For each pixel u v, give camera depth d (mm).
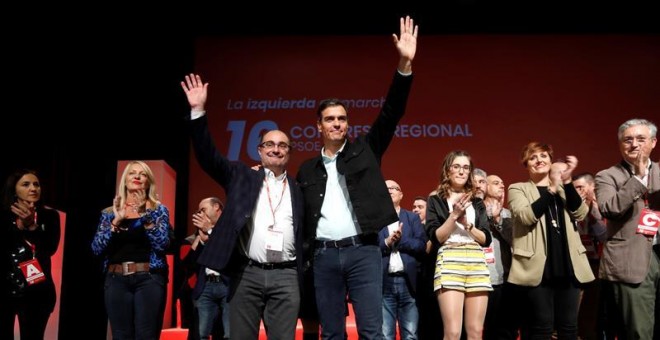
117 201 3607
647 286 3160
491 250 4188
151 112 6559
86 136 6262
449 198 3617
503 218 4297
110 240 3551
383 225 2662
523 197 3455
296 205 2820
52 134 6051
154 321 3514
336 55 6762
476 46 6727
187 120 2828
